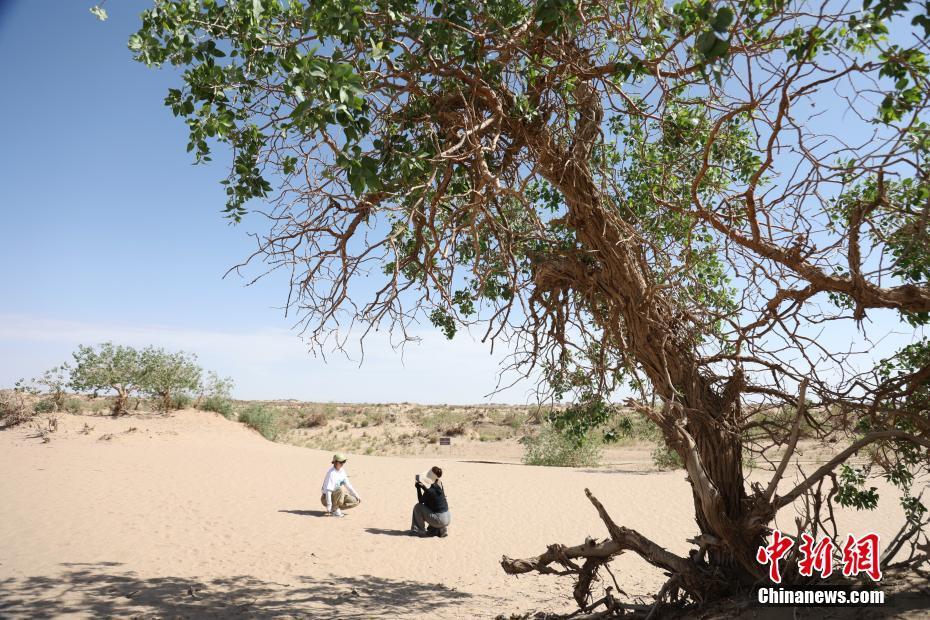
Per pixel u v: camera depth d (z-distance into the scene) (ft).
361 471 73.72
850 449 16.30
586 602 22.07
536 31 16.93
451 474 72.90
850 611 15.03
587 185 18.22
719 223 16.10
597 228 18.37
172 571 30.22
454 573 32.22
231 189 17.66
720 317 17.58
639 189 21.98
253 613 24.18
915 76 12.15
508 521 46.06
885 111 12.91
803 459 61.62
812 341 16.26
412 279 19.39
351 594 27.58
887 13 10.90
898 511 42.83
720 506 17.34
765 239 15.87
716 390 19.21
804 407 18.13
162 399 114.73
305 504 51.01
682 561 18.60
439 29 15.94
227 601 25.71
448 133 18.37
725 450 18.38
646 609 19.77
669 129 19.94
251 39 14.89
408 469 77.25
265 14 15.28
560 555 21.56
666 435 18.54
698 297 19.51
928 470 18.98
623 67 14.66
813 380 17.19
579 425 23.21
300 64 12.82
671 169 18.76
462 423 168.45
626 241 17.76
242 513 45.88
